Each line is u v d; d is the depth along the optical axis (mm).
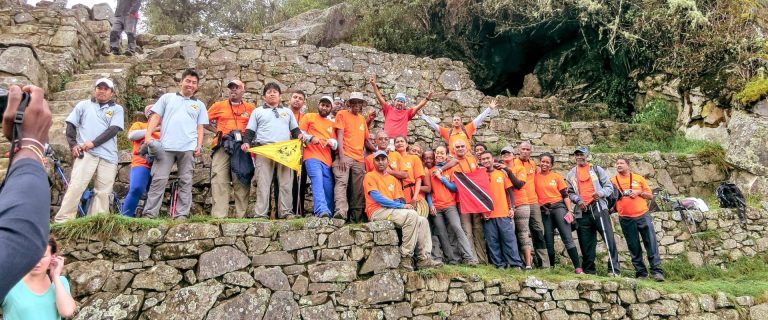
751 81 9422
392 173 5621
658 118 10508
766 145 8758
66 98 7438
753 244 7578
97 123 5199
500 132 9758
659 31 10594
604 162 9000
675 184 9102
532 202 6531
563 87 12461
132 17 9906
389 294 4891
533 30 11984
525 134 9883
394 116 7215
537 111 10859
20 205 1148
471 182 6023
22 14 8586
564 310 5340
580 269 6344
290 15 15531
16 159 1300
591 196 6504
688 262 7254
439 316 4969
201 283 4492
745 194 8727
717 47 10047
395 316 4848
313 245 4875
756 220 7770
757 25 10125
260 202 5332
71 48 8406
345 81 9562
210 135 7605
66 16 8648
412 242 5145
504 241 5988
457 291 5102
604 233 6395
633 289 5629
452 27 12477
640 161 9109
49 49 8383
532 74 12953
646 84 11125
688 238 7406
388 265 4988
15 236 1097
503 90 13742
